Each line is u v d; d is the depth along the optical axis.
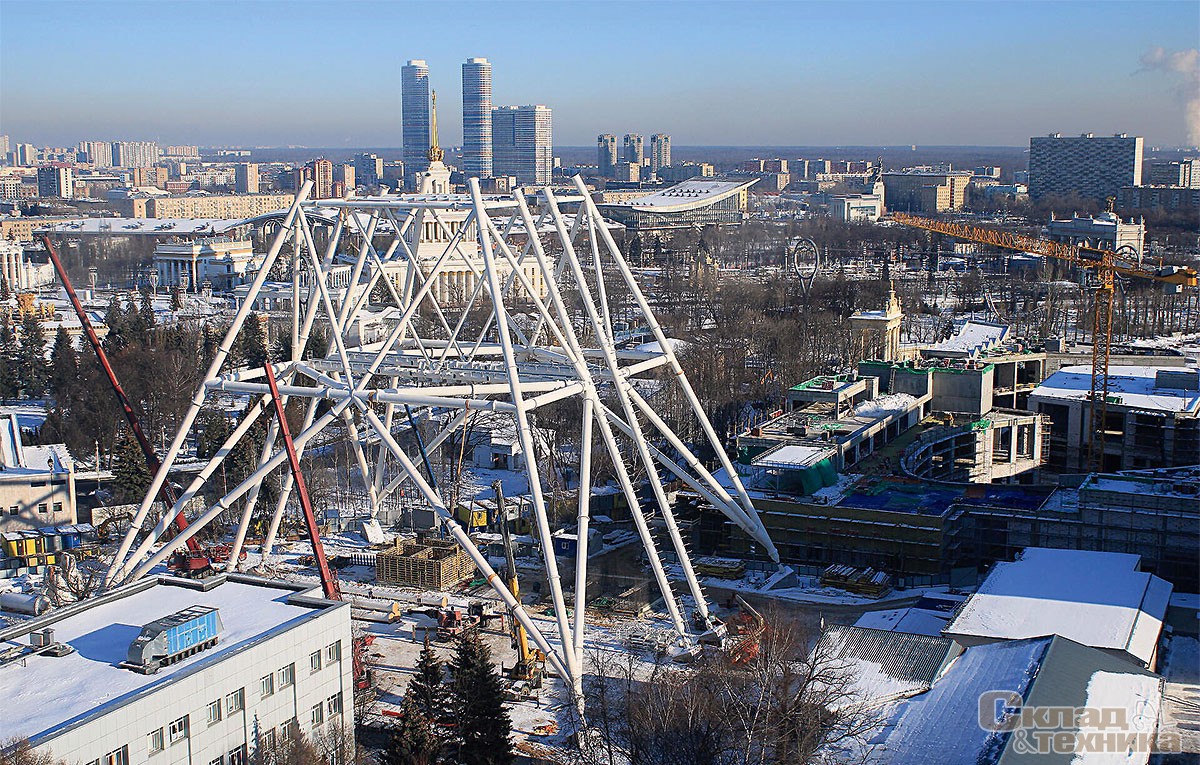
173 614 85.94
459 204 124.75
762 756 74.94
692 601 125.06
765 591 126.25
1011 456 182.38
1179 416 172.38
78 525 153.00
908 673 91.69
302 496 115.25
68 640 85.19
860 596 124.50
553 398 109.88
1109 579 111.50
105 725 72.31
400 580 132.75
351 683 91.31
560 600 101.12
